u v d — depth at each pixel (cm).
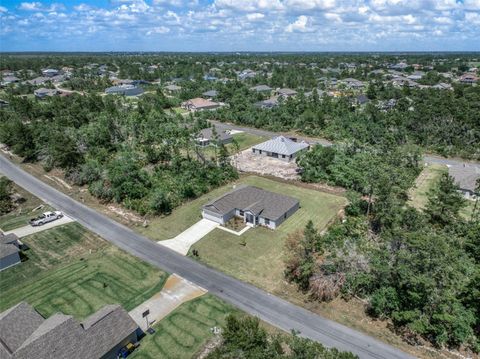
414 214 4372
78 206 5881
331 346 3059
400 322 3291
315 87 16562
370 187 5197
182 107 13400
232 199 5438
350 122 9325
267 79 18238
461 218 4722
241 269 4153
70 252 4588
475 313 3122
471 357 2956
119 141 8581
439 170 7100
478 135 8000
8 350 2816
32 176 7200
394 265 3372
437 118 8588
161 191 5612
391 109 10462
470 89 11925
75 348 2761
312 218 5297
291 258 3919
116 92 15538
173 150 7756
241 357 2564
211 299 3666
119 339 2962
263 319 3381
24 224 5316
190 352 3022
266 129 10544
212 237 4844
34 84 17475
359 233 4534
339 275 3675
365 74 19338
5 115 10431
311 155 6900
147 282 3950
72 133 8419
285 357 2478
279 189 6353
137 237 4906
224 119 11569
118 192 5847
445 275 3150
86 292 3803
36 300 3694
